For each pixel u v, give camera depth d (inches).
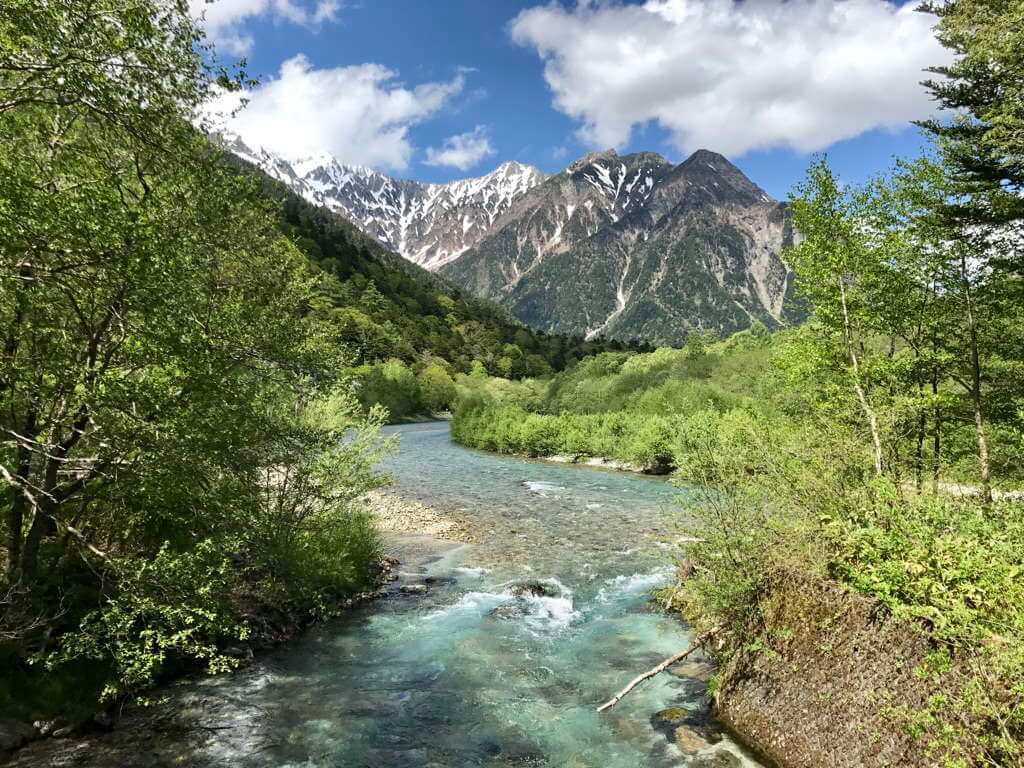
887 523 380.5
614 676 478.0
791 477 438.9
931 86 622.2
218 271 496.4
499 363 6501.0
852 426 533.0
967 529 350.9
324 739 387.5
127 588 385.7
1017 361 662.5
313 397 576.4
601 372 3479.3
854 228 662.5
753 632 389.4
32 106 347.9
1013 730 229.1
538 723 408.2
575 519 1082.7
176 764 351.3
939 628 268.1
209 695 437.7
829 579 352.8
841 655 317.4
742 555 418.6
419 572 768.3
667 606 607.8
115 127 350.0
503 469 1840.6
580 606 643.5
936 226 637.3
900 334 724.0
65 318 367.2
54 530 472.1
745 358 2628.0
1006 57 523.8
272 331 486.0
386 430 3489.2
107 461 376.5
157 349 353.4
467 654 523.8
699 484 480.1
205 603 411.8
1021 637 235.6
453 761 364.5
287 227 3843.5
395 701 440.1
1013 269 624.7
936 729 252.2
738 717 375.2
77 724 372.8
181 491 423.2
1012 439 666.8
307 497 622.2
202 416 394.6
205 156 454.3
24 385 343.9
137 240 325.1
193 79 390.6
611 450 1985.7
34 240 292.2
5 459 375.2
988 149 591.8
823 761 303.4
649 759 356.5
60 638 365.7
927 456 695.7
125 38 334.6
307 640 551.8
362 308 5925.2
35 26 291.0
